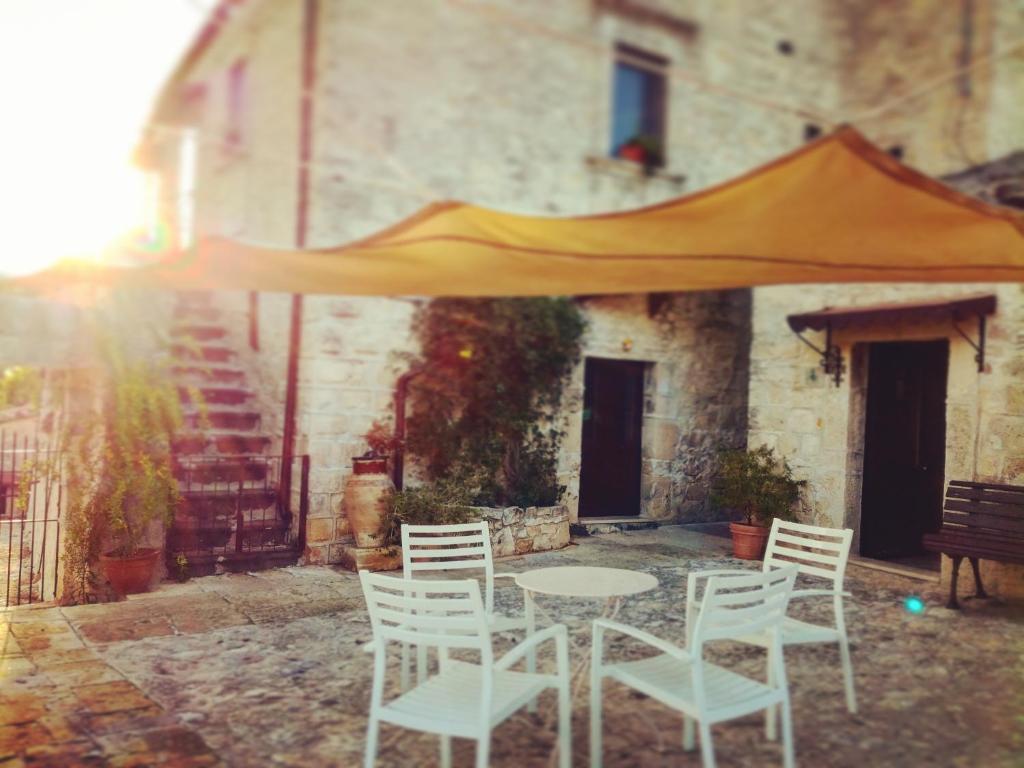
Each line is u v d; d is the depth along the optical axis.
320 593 5.78
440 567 4.16
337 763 3.13
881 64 6.64
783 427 7.54
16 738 3.32
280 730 3.44
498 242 3.22
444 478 7.30
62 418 5.45
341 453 6.94
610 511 9.03
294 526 6.80
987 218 2.78
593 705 3.05
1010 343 5.81
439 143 6.81
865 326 6.86
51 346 5.04
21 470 5.39
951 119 6.18
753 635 3.60
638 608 5.47
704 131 7.47
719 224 2.91
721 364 9.60
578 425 8.44
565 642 3.01
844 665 3.70
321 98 6.51
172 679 4.05
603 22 6.97
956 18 6.20
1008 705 3.77
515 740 3.36
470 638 2.74
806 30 6.97
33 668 4.18
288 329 7.06
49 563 5.84
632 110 7.45
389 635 2.90
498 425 7.71
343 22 6.55
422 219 2.98
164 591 5.79
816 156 2.31
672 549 7.68
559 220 2.90
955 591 5.50
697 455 9.40
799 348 7.41
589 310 8.52
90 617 5.11
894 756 3.22
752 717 3.63
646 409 9.20
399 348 7.29
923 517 7.52
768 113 7.62
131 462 5.34
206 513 6.61
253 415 7.67
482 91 6.93
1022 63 6.04
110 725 3.47
